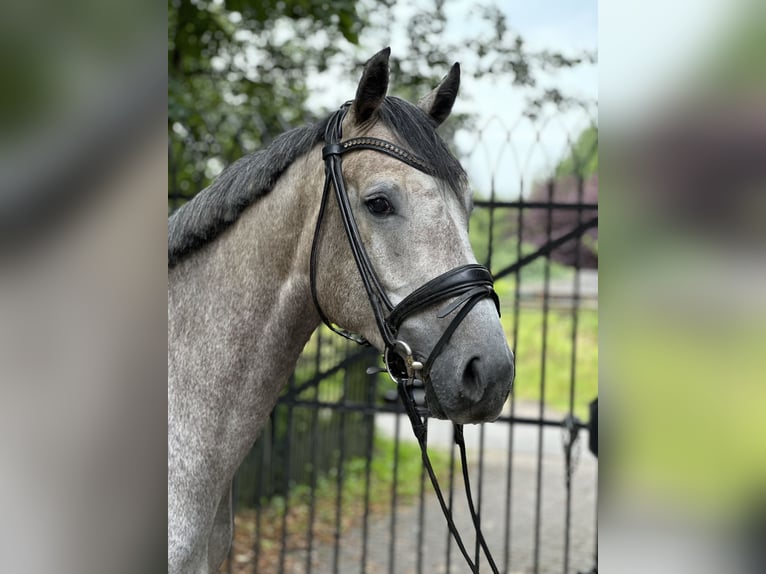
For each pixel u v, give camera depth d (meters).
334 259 1.94
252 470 6.30
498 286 13.06
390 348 1.85
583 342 15.00
